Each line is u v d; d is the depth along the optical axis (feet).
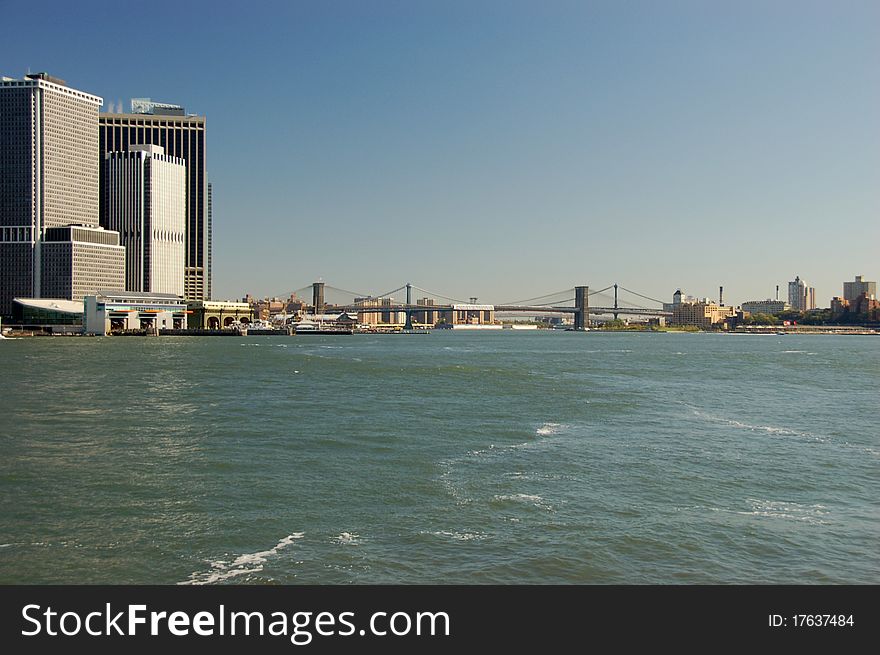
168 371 444.14
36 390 327.67
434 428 219.82
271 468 164.35
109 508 133.08
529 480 152.46
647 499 138.21
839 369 504.84
